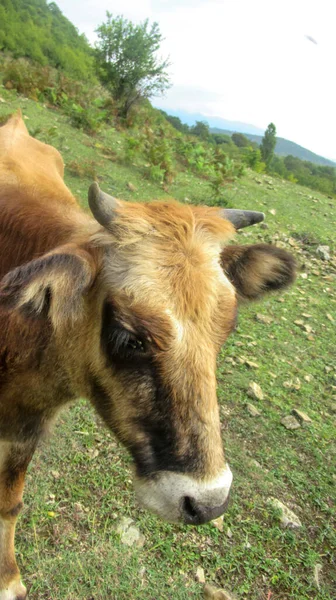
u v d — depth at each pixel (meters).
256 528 0.93
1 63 4.26
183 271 0.59
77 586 0.76
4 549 0.75
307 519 0.99
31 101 3.51
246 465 1.07
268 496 1.01
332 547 0.95
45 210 0.75
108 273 0.60
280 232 2.61
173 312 0.56
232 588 0.82
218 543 0.89
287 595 0.83
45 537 0.82
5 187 0.81
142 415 0.57
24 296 0.52
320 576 0.88
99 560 0.80
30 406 0.73
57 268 0.54
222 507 0.54
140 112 4.89
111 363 0.59
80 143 2.92
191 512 0.54
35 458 0.95
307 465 1.13
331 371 1.54
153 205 0.67
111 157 2.85
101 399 0.65
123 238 0.61
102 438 1.04
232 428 1.18
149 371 0.56
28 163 1.05
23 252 0.72
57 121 3.22
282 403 1.32
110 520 0.87
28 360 0.68
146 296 0.56
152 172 2.72
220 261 0.70
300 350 1.61
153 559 0.83
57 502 0.88
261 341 1.60
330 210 3.51
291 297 1.95
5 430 0.73
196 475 0.53
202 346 0.56
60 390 0.71
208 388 0.55
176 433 0.54
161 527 0.88
